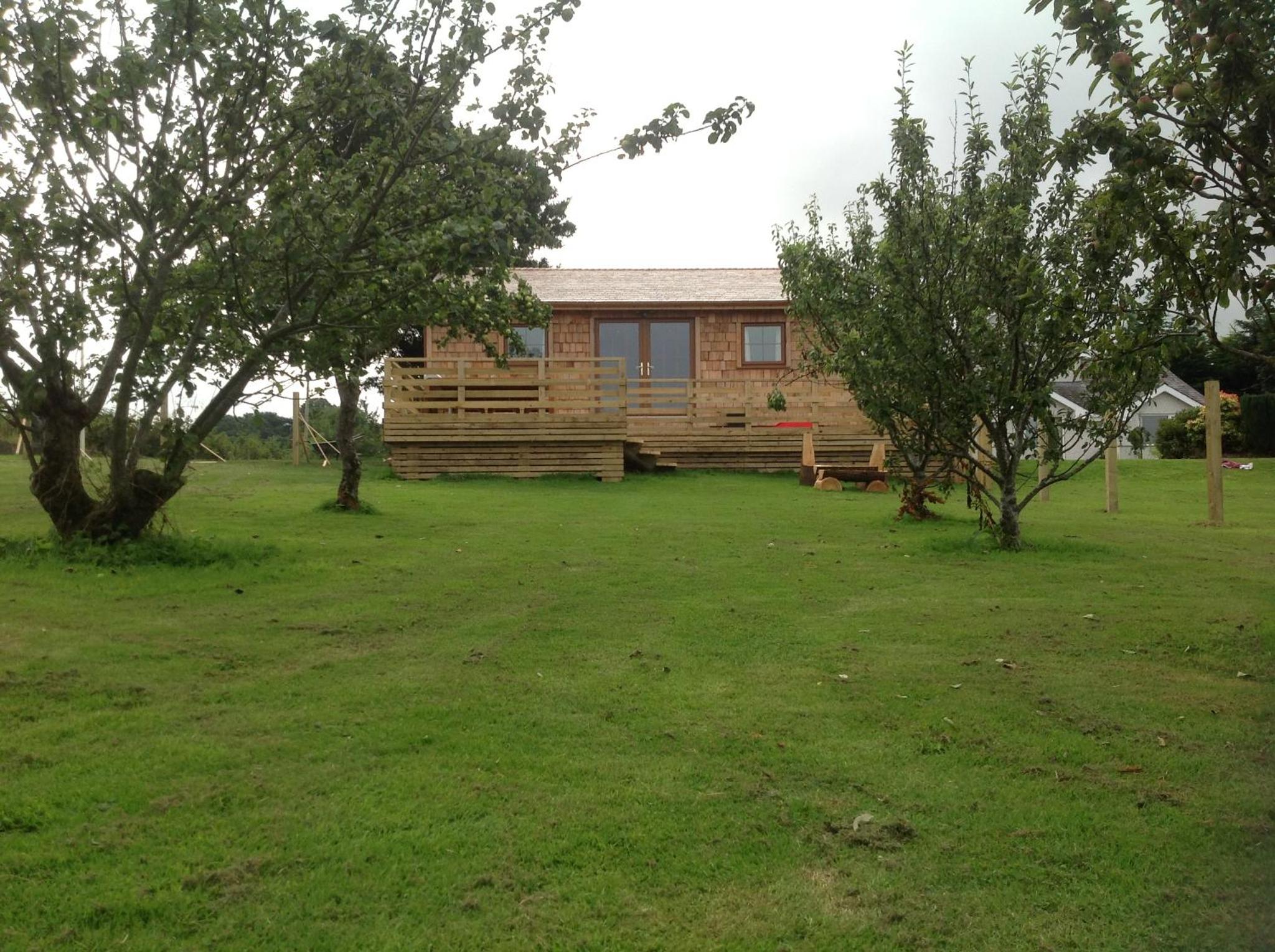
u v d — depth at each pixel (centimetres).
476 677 584
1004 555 1078
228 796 409
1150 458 3011
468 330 979
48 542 955
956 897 337
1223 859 364
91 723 491
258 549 997
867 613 769
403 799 408
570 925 318
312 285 893
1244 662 628
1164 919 323
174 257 870
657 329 2491
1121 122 455
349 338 926
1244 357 500
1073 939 312
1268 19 425
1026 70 1077
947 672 604
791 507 1562
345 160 921
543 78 864
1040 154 1043
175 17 831
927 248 1088
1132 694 562
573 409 2044
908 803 411
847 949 307
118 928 312
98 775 427
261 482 1886
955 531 1276
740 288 2584
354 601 794
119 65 836
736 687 569
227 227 813
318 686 561
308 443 2516
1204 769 450
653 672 598
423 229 862
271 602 782
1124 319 574
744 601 810
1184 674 604
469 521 1328
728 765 450
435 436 2006
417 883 342
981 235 1066
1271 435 2817
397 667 605
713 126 816
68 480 947
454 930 314
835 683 578
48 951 299
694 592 849
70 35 854
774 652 648
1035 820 396
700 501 1659
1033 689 570
